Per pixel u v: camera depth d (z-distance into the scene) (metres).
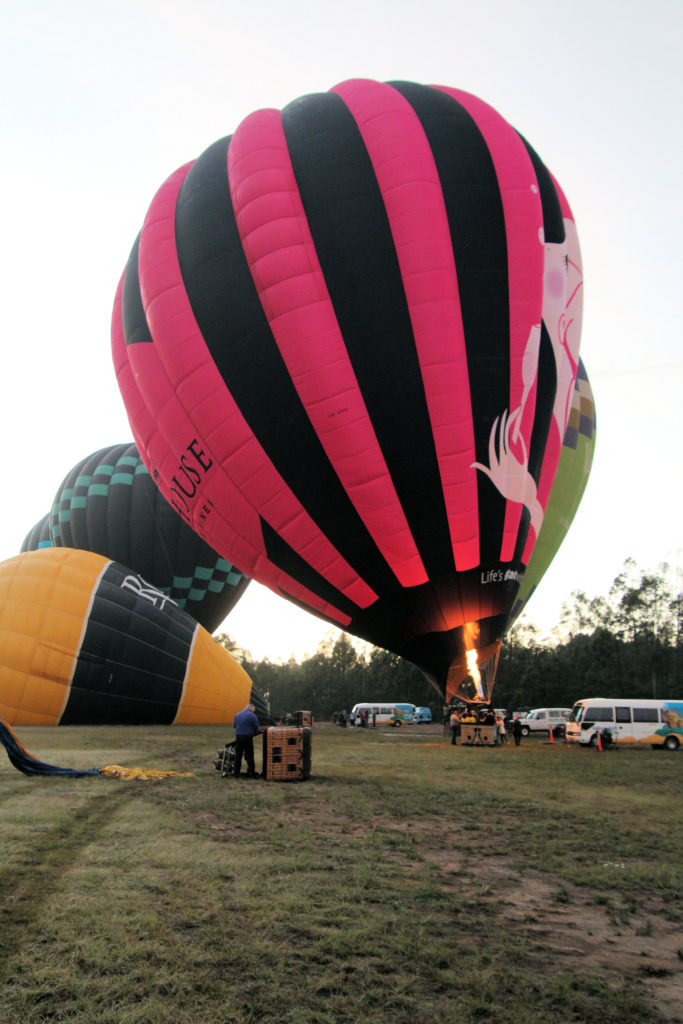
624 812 10.66
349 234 18.33
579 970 4.59
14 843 7.17
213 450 19.81
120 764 14.59
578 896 6.23
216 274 19.38
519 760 19.48
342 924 5.21
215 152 21.38
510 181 19.33
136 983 4.16
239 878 6.29
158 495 38.25
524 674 75.56
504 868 7.09
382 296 18.05
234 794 11.09
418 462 18.28
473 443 18.36
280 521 19.69
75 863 6.56
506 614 20.47
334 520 19.12
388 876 6.58
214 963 4.47
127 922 5.06
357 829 8.70
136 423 22.61
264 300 18.56
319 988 4.19
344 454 18.38
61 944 4.63
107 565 28.02
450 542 18.92
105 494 38.38
